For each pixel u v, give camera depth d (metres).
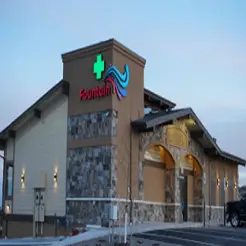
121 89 22.98
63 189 24.31
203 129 28.56
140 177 23.88
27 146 27.33
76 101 24.12
